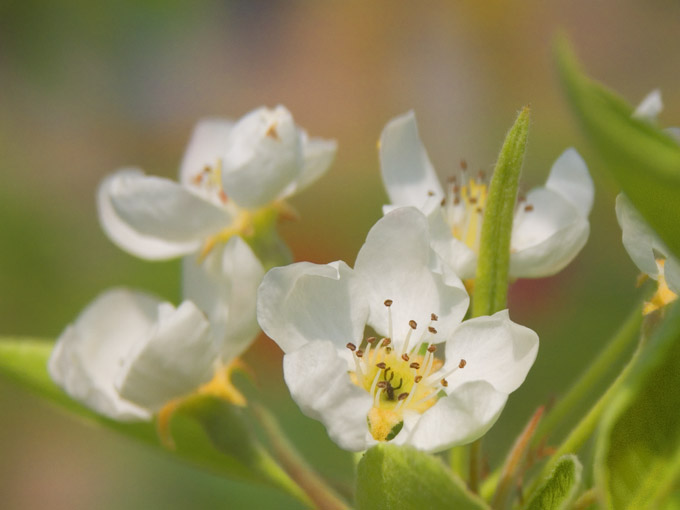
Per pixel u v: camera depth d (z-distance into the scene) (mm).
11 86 1040
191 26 1225
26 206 698
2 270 647
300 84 1214
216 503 500
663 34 1164
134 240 311
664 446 232
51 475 620
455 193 285
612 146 214
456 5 1075
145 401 273
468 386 242
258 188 292
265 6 1296
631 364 249
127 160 1041
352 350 256
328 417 244
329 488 274
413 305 258
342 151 1018
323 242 672
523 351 250
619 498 234
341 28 1194
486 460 269
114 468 569
